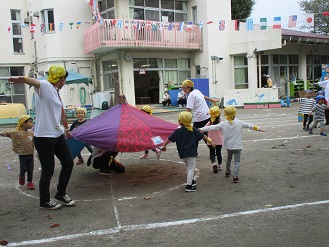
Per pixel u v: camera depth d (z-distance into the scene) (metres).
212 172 6.73
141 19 21.17
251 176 6.27
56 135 4.88
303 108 10.95
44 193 4.99
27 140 6.04
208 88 21.52
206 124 6.86
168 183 6.14
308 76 25.92
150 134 6.13
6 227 4.41
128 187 6.02
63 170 5.07
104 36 18.78
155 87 23.20
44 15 20.97
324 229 3.92
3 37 21.98
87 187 6.11
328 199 4.89
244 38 21.97
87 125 6.34
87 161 7.66
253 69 21.83
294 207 4.62
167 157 8.40
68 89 20.92
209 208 4.77
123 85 19.94
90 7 21.56
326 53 26.95
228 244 3.66
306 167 6.66
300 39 22.39
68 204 5.12
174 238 3.87
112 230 4.18
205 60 22.20
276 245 3.59
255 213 4.49
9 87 22.31
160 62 21.80
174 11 22.56
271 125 12.76
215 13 22.08
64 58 21.00
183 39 21.44
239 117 15.91
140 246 3.72
